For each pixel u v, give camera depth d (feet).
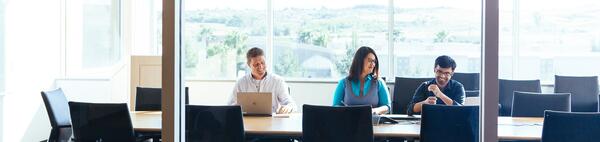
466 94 15.88
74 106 14.51
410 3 23.94
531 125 14.47
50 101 16.11
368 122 13.01
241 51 24.63
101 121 14.33
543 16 23.22
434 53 23.95
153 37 24.88
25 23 19.25
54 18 21.47
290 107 16.48
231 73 24.72
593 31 23.02
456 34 23.71
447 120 12.90
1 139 17.76
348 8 24.26
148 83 22.08
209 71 24.80
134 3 24.09
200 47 24.72
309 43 24.49
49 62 21.12
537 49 23.34
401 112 18.69
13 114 18.49
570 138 12.55
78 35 23.00
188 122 13.89
